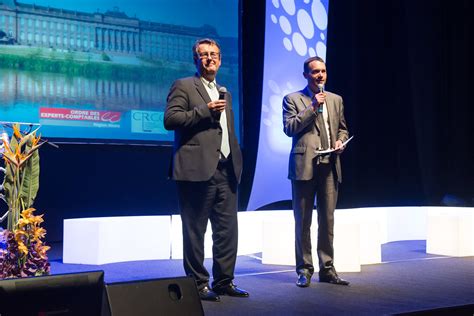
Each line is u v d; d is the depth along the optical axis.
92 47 4.98
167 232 4.57
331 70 6.56
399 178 6.88
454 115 6.93
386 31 6.80
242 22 5.82
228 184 3.13
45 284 1.97
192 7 5.53
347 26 6.62
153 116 5.30
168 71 5.39
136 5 5.22
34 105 4.70
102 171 5.34
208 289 3.06
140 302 2.06
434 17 6.88
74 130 4.89
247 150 5.99
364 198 6.78
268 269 4.04
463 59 6.89
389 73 6.83
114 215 5.41
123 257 4.39
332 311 2.74
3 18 4.55
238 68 5.82
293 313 2.70
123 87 5.14
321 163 3.44
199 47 3.13
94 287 2.06
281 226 4.23
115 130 5.10
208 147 3.03
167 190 5.72
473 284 3.46
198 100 3.07
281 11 5.97
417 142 6.86
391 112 6.86
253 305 2.88
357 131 6.69
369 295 3.12
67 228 4.22
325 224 3.48
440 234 4.79
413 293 3.18
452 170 6.93
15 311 1.91
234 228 3.14
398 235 5.79
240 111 5.83
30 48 4.67
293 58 6.09
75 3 4.89
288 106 3.52
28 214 2.57
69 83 4.86
